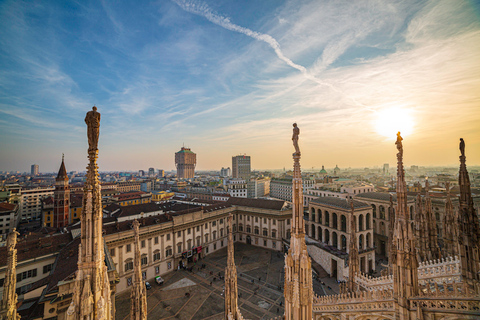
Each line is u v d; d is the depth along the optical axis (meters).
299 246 12.98
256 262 76.38
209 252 83.50
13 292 16.09
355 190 112.12
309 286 12.85
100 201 11.13
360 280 32.94
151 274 64.25
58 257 49.44
